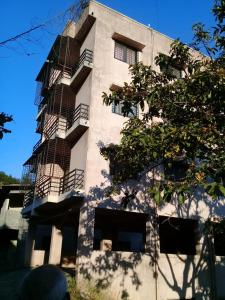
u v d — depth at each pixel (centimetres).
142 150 1085
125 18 2031
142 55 2009
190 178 934
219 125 1004
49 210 1964
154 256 1590
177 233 2053
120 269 1480
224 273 1762
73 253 2234
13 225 2745
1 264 2544
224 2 1038
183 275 1634
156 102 1170
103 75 1816
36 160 2170
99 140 1662
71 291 1280
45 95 2294
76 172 1698
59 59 2211
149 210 1662
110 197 1579
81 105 1800
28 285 192
